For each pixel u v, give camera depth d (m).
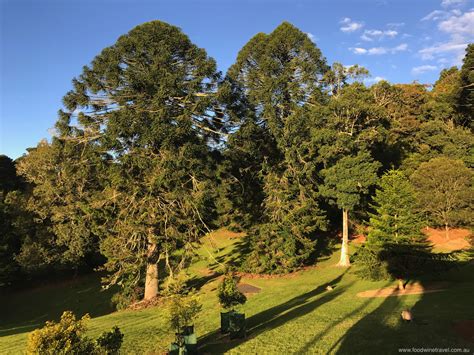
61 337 7.83
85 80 23.44
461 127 41.03
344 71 28.72
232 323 12.10
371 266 20.61
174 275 25.00
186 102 23.00
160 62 22.61
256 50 29.78
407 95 42.12
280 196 27.42
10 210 34.22
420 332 10.50
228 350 10.88
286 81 27.84
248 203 31.53
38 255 33.19
